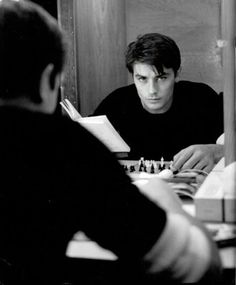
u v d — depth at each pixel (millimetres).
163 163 2025
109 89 3162
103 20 3074
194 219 1135
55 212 1027
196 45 3131
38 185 1031
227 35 1513
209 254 1052
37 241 1052
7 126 1053
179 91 2506
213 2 3068
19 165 1042
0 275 1080
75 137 1053
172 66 2297
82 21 2982
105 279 1144
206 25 3104
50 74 1063
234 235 1236
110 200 1003
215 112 2475
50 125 1058
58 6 2879
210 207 1327
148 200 1031
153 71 2279
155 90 2312
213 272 1061
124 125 2484
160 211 1029
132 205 1007
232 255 1176
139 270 1028
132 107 2498
